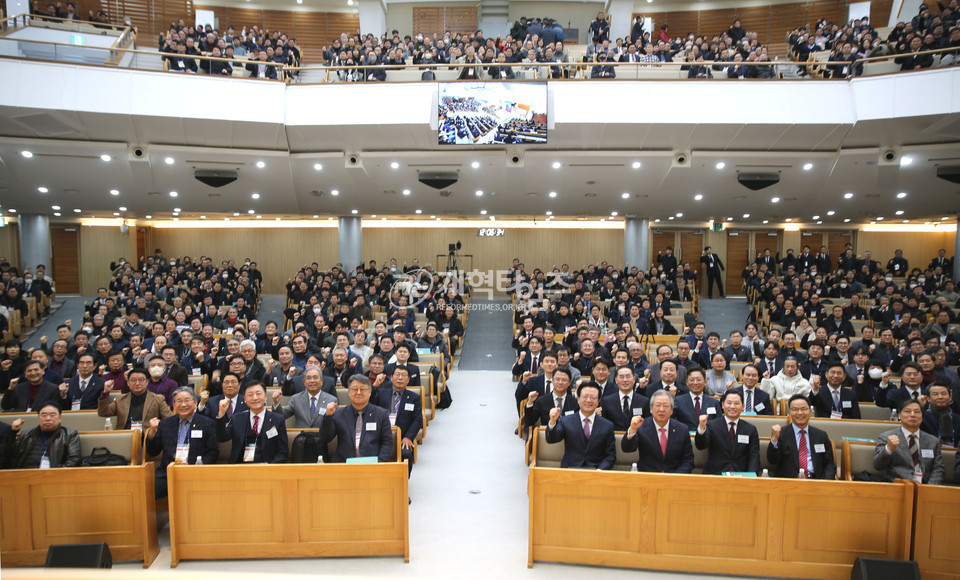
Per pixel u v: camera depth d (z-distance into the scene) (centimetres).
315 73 1450
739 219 2159
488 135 1262
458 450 808
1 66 1131
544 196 1683
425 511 616
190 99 1220
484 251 2366
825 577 478
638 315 1284
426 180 1471
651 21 2144
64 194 1598
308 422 655
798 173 1410
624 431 654
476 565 509
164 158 1352
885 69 1191
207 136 1296
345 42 1602
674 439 549
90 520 498
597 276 1814
